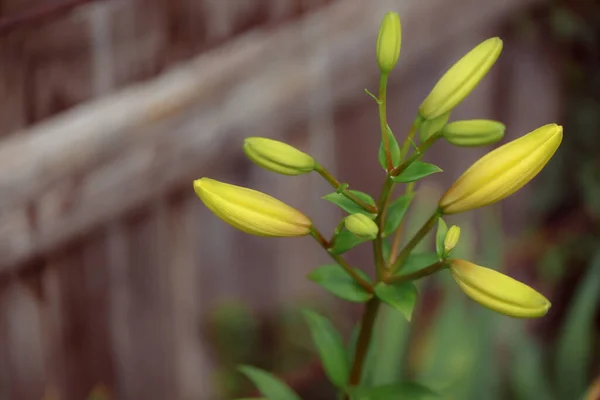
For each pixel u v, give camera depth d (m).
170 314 1.94
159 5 1.62
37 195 1.62
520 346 1.97
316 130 1.90
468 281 1.07
